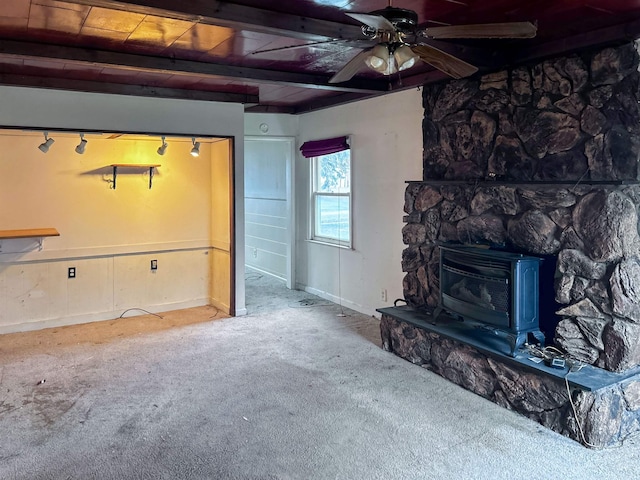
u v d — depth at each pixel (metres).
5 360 4.23
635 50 2.87
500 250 3.54
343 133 5.74
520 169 3.54
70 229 5.27
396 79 4.50
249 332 4.98
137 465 2.66
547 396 3.00
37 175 5.06
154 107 4.90
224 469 2.62
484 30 2.09
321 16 2.80
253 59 3.76
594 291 3.02
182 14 2.46
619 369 2.92
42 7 2.62
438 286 4.18
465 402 3.39
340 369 3.99
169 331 5.05
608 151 3.00
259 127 6.44
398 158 4.93
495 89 3.71
